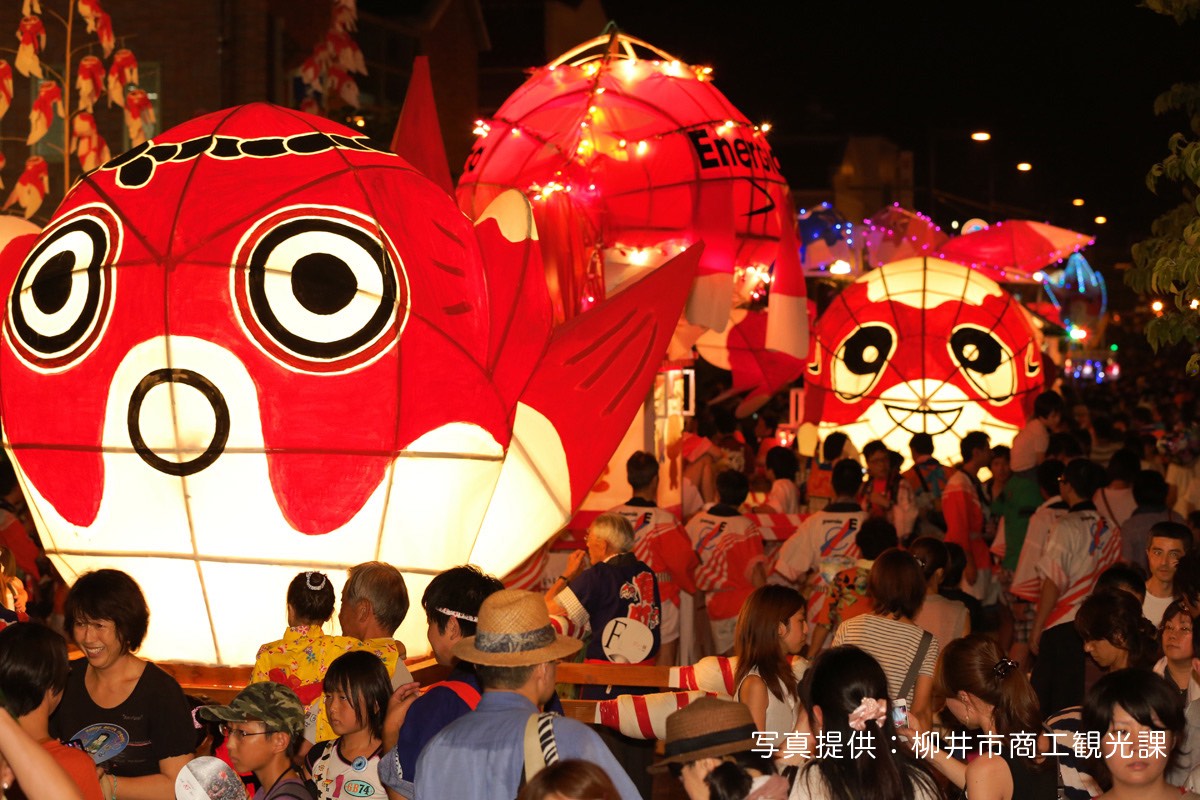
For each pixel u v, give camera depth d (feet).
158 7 59.88
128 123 38.11
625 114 37.09
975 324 53.31
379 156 26.13
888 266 55.42
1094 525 27.66
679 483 40.52
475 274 25.81
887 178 159.12
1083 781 14.90
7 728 11.40
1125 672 13.48
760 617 17.42
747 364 47.85
